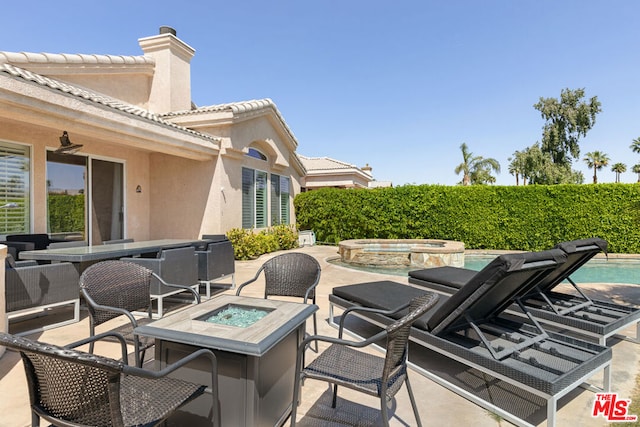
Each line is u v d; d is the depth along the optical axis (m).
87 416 1.77
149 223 12.52
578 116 33.84
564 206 15.42
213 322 2.78
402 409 3.14
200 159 11.56
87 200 10.34
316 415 3.03
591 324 4.05
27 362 1.86
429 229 16.34
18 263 5.06
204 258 6.71
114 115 8.38
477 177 43.50
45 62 8.88
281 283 4.58
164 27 12.71
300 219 18.84
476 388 3.50
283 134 15.70
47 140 9.18
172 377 2.59
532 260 3.36
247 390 2.36
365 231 17.22
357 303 4.79
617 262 13.78
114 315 3.54
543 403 3.22
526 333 3.91
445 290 5.75
